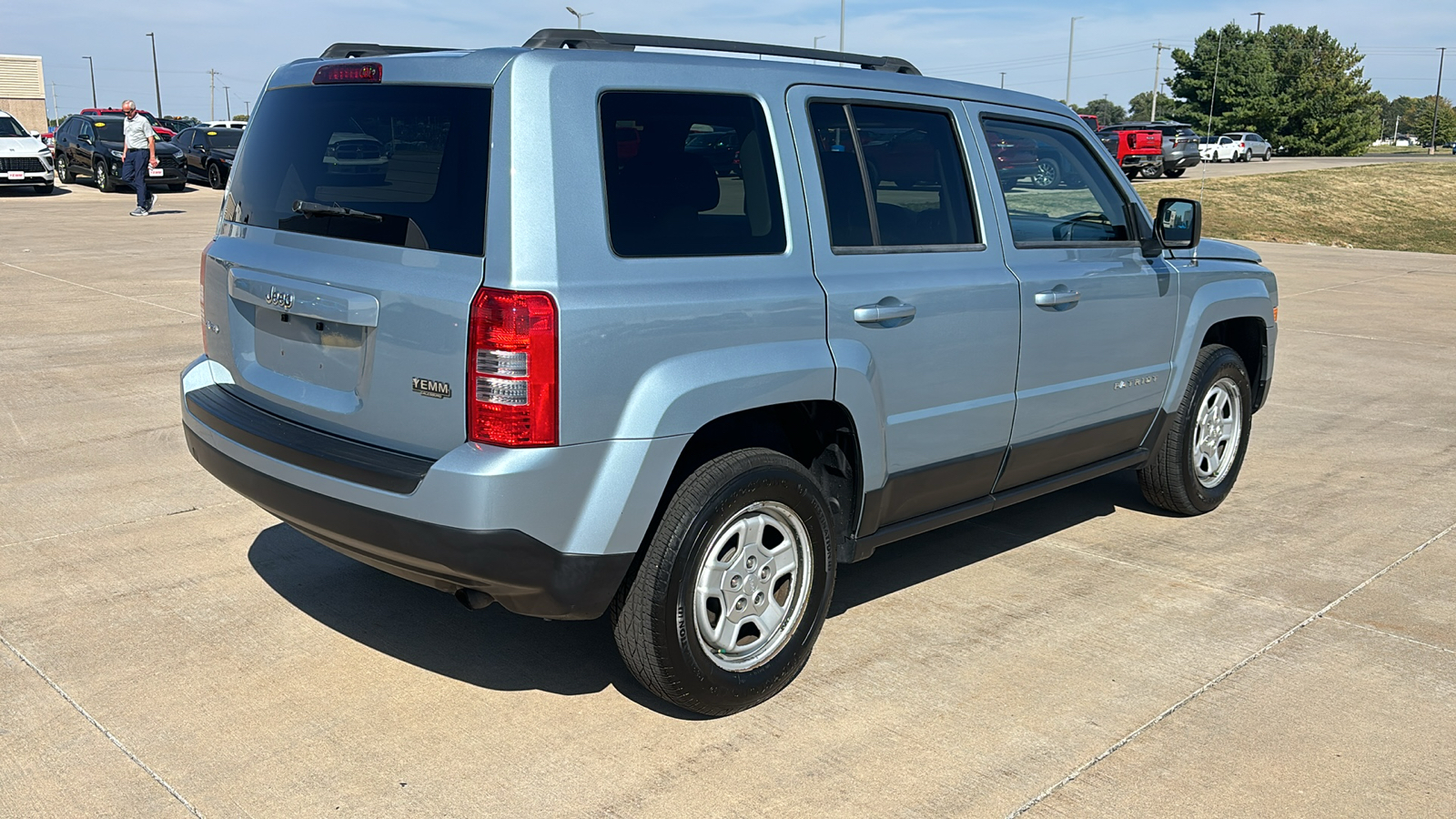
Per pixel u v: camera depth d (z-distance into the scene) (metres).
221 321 3.79
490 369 2.89
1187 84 75.44
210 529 4.94
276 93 3.70
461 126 3.04
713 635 3.37
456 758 3.19
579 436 2.98
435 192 3.06
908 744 3.31
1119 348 4.75
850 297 3.58
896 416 3.81
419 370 3.03
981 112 4.24
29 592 4.23
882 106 3.87
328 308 3.24
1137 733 3.40
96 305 10.63
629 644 3.27
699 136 3.30
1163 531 5.27
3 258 13.95
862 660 3.86
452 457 2.94
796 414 3.68
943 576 4.66
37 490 5.38
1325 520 5.46
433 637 3.96
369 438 3.21
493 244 2.92
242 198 3.75
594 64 3.11
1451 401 8.18
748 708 3.51
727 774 3.14
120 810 2.91
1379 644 4.05
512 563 2.98
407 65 3.22
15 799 2.94
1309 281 15.86
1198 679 3.76
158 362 8.22
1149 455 5.16
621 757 3.22
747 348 3.30
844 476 3.78
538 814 2.93
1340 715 3.53
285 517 3.44
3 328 9.39
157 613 4.08
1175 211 4.89
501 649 3.89
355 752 3.21
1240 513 5.56
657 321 3.09
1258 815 2.99
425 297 2.99
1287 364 9.59
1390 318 12.27
